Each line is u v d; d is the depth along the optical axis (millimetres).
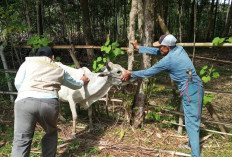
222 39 3719
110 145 3867
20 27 4945
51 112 2832
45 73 2887
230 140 4105
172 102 5336
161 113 4488
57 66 3027
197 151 3355
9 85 5340
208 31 15859
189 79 3279
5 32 5031
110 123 4625
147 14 3844
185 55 3352
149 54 3984
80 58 8805
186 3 14961
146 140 4012
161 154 3670
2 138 4066
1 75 6531
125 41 14312
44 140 3197
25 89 2791
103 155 3639
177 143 3984
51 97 2826
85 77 3723
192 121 3377
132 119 4363
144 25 3916
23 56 7836
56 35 12695
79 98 3945
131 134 4195
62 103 5523
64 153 3689
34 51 5062
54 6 11297
